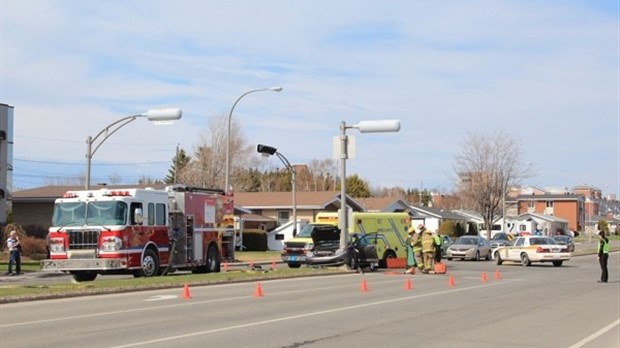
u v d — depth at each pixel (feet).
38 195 182.70
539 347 37.88
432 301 61.11
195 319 47.19
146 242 84.07
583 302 61.41
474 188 242.37
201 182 233.35
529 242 129.29
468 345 38.24
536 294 68.85
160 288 71.15
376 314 51.29
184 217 92.89
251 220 203.51
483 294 68.39
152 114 105.29
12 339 38.24
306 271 93.91
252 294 65.82
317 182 374.43
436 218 273.13
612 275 100.22
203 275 83.97
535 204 454.81
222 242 102.68
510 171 241.76
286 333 41.45
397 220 116.78
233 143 248.93
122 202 80.89
